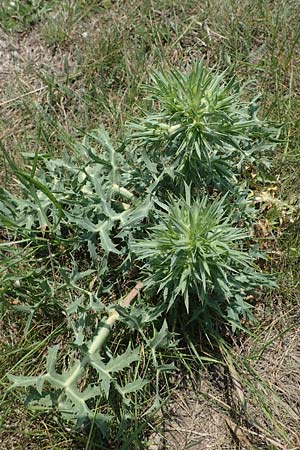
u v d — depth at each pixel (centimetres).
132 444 65
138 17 92
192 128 63
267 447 66
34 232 74
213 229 61
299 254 74
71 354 67
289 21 91
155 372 68
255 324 72
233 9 91
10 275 69
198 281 64
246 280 68
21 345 70
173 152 67
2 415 66
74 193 71
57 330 70
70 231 76
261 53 89
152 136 66
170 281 64
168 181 70
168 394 68
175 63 89
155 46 89
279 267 75
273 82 87
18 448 66
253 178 79
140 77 87
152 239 64
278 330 72
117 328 70
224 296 67
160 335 64
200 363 69
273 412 68
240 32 90
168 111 64
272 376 70
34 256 75
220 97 63
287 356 71
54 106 86
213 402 68
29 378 61
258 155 80
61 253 75
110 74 88
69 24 91
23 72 89
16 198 73
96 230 69
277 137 80
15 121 85
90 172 73
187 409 68
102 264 68
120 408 66
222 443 67
